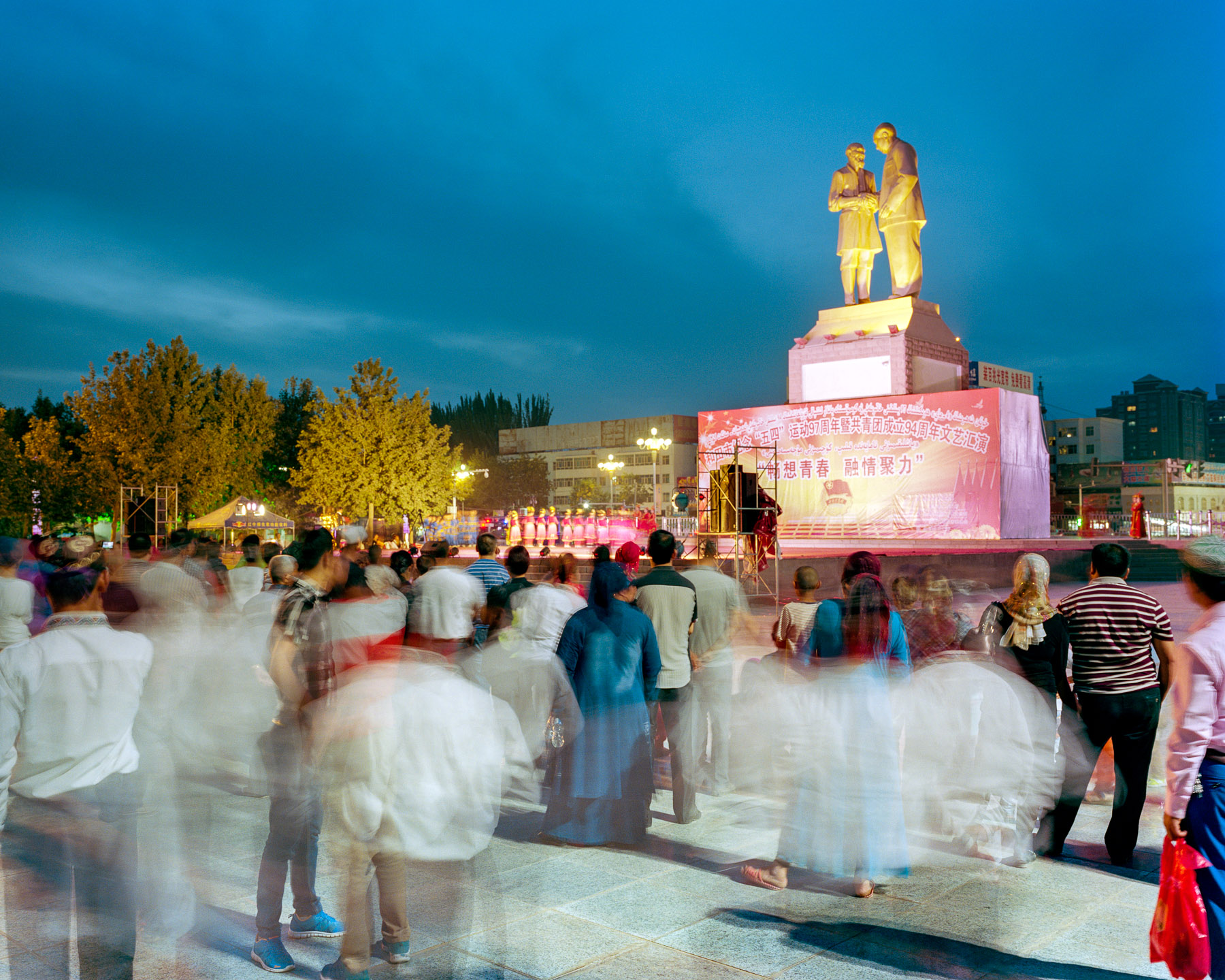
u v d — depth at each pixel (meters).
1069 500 89.12
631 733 5.80
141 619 6.68
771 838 5.89
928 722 5.62
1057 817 5.46
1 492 39.25
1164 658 5.26
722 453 42.97
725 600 6.98
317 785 3.68
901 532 38.59
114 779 3.56
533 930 4.43
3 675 3.42
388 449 51.75
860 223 44.44
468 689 3.45
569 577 7.35
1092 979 3.91
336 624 3.68
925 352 42.66
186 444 45.34
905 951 4.20
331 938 4.24
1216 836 3.33
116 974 3.50
